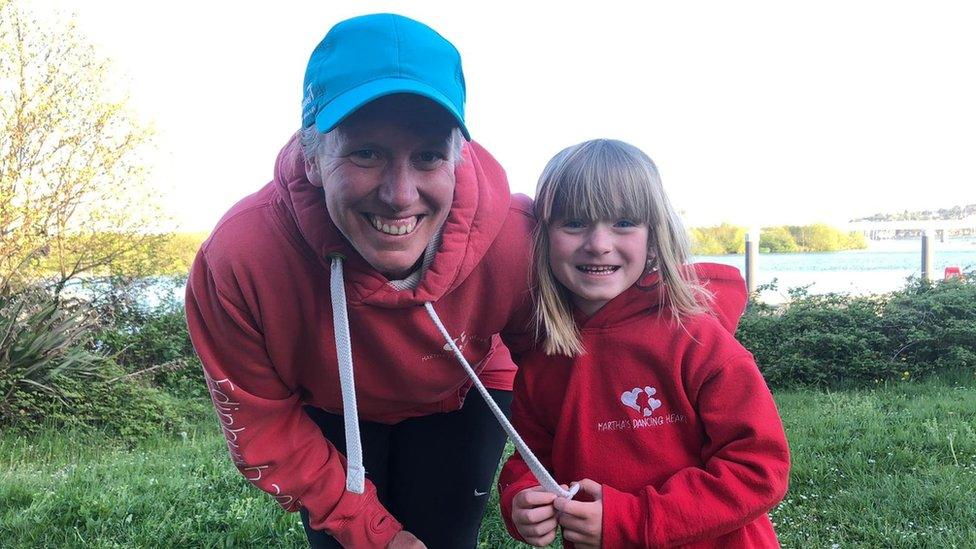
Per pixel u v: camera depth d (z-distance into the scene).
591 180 1.88
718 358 1.86
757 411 1.81
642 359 1.93
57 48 9.96
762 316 8.38
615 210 1.88
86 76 10.12
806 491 3.83
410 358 1.95
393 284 1.80
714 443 1.86
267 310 1.83
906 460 4.22
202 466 4.49
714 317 1.98
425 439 2.37
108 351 8.51
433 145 1.56
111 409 6.46
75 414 6.33
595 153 1.94
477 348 2.09
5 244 9.59
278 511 3.59
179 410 7.14
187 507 3.69
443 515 2.42
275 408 1.97
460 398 2.31
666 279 1.93
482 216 1.83
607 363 1.96
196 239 11.10
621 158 1.93
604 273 1.92
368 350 1.94
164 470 4.50
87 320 7.68
